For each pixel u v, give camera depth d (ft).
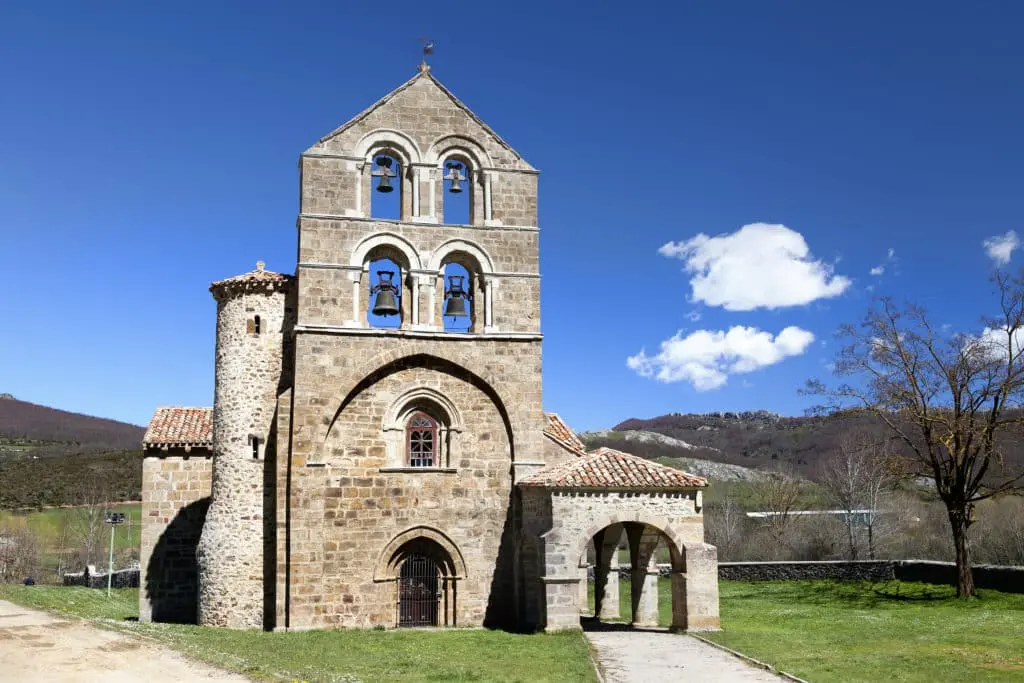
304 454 98.27
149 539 111.55
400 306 106.63
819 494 285.84
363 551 98.84
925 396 125.39
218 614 98.78
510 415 104.42
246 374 104.06
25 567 188.24
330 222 103.19
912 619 107.24
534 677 70.23
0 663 60.70
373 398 102.01
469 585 101.24
